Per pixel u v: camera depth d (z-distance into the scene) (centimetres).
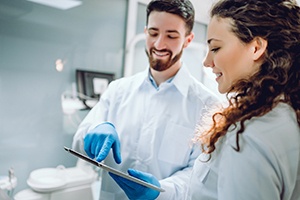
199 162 57
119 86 112
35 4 133
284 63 45
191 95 100
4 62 129
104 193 105
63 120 149
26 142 139
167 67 97
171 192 75
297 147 44
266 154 42
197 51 166
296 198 46
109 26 158
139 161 96
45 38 138
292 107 46
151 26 91
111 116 106
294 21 45
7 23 127
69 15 144
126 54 164
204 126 65
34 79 138
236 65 48
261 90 46
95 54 155
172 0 88
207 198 52
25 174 140
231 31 46
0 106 130
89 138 86
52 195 128
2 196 102
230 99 51
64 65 146
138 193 68
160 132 97
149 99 102
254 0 45
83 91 153
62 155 150
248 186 42
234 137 46
